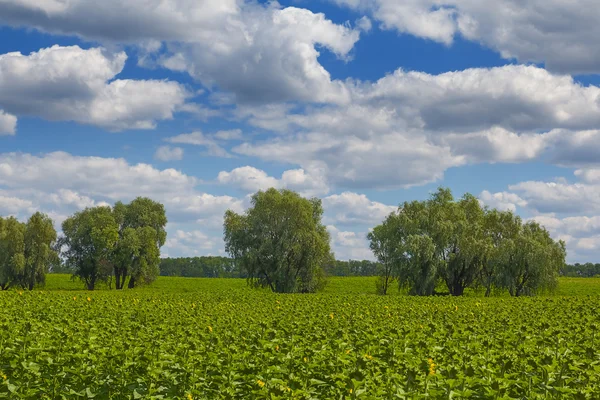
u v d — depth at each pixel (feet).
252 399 38.50
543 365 42.04
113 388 41.96
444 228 271.08
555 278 265.75
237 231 287.28
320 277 294.46
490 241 273.95
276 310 100.22
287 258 281.54
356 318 84.17
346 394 36.47
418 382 38.04
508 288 267.18
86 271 346.74
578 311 103.76
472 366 41.86
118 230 360.28
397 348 51.57
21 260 309.22
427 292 273.13
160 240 361.30
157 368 42.24
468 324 76.95
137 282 351.05
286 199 280.10
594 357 49.39
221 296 164.86
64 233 350.23
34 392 40.60
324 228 308.60
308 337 57.82
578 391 36.58
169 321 74.28
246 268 280.51
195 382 41.39
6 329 57.93
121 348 48.85
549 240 282.56
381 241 299.17
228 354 46.26
